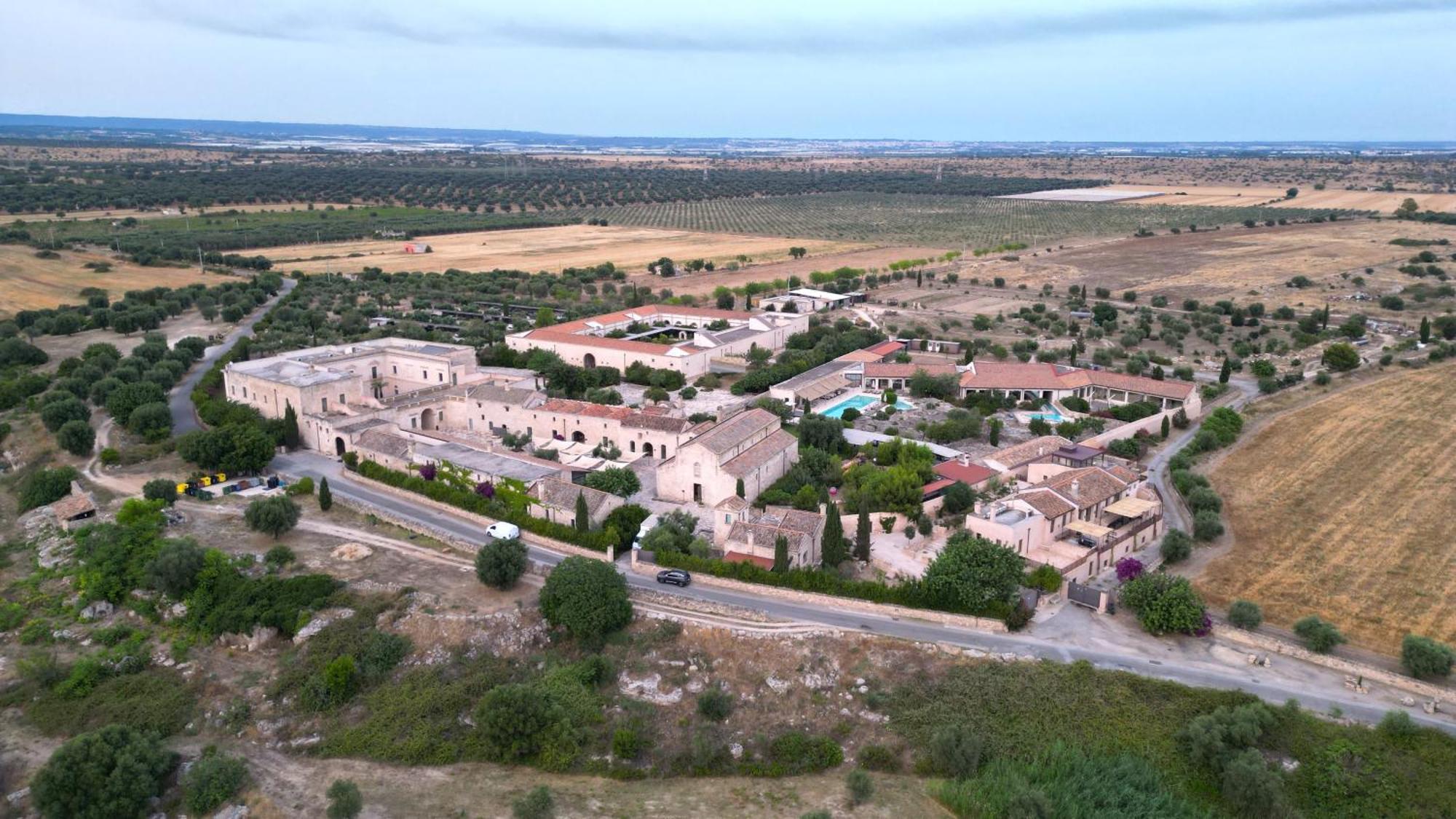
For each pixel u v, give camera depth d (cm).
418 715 9562
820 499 13438
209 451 14550
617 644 10256
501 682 9944
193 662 10462
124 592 11588
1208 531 12562
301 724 9650
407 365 19012
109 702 9888
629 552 12212
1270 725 8606
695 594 11006
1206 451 16138
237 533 12750
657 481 14088
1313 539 12706
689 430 15250
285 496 12875
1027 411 18688
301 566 11812
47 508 14025
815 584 10850
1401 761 8231
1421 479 14712
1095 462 14438
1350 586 11350
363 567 11825
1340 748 8381
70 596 11712
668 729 9356
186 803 8600
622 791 8669
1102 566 11875
